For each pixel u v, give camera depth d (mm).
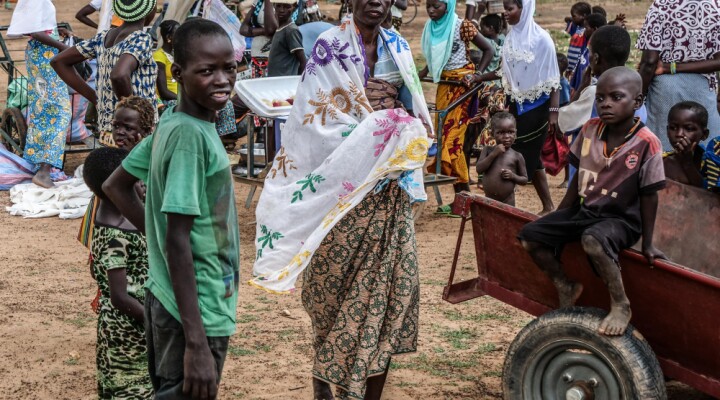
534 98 8227
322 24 9828
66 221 8781
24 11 9438
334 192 4508
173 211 3064
